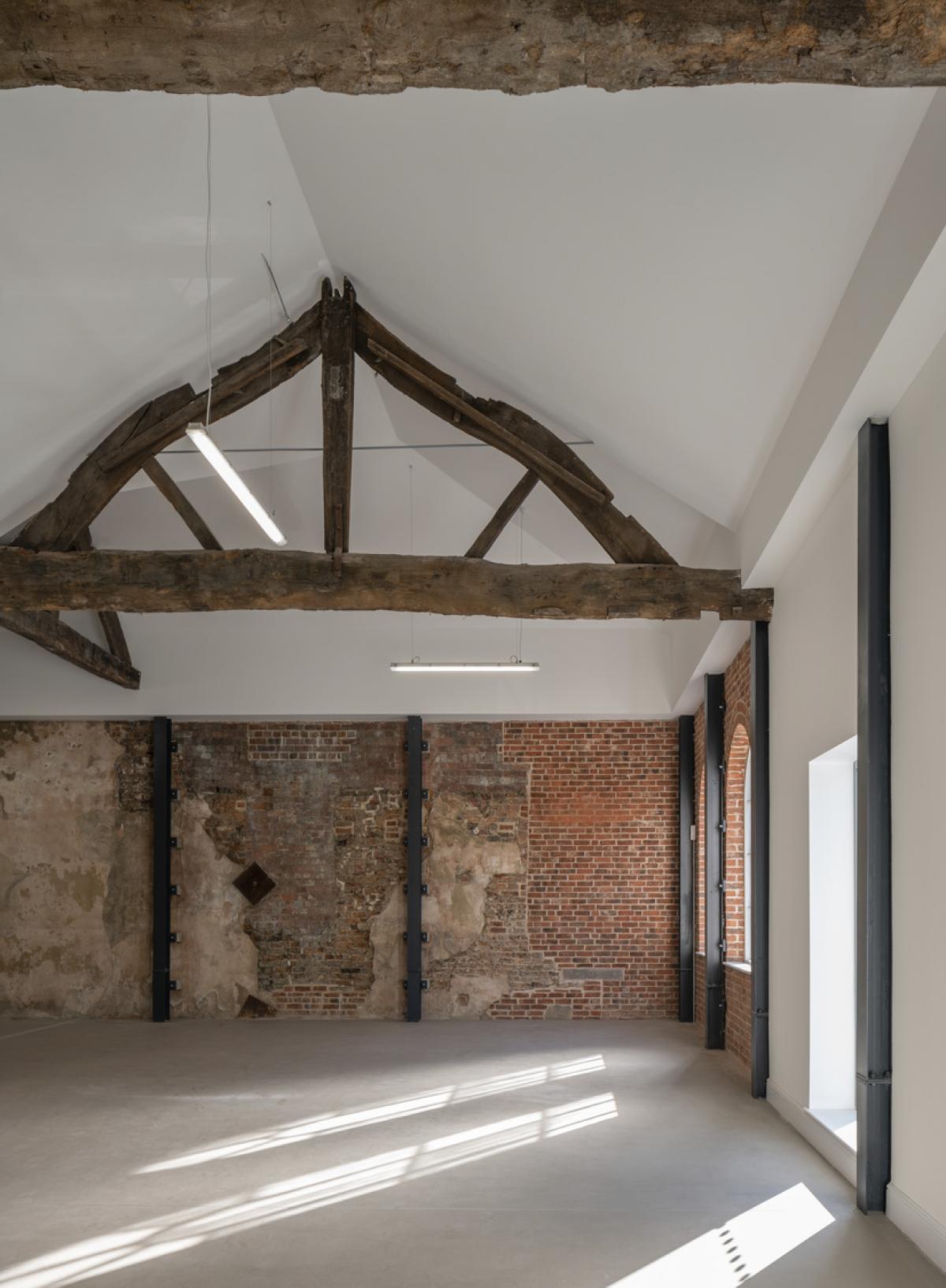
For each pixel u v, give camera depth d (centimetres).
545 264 634
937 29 274
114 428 805
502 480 985
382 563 798
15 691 1162
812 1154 659
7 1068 924
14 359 671
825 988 700
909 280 435
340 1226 542
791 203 491
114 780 1191
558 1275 476
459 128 548
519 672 1157
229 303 746
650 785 1195
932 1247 485
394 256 724
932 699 492
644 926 1183
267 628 1175
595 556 1053
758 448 716
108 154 566
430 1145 687
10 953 1180
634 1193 588
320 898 1182
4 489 795
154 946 1162
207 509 1033
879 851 545
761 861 820
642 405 745
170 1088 851
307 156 645
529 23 275
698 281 577
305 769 1193
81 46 279
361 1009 1171
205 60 285
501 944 1182
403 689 1167
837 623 643
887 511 552
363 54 283
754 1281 466
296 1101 805
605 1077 880
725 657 997
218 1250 511
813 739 698
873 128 431
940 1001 480
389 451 986
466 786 1195
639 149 502
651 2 273
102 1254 509
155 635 1170
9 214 575
